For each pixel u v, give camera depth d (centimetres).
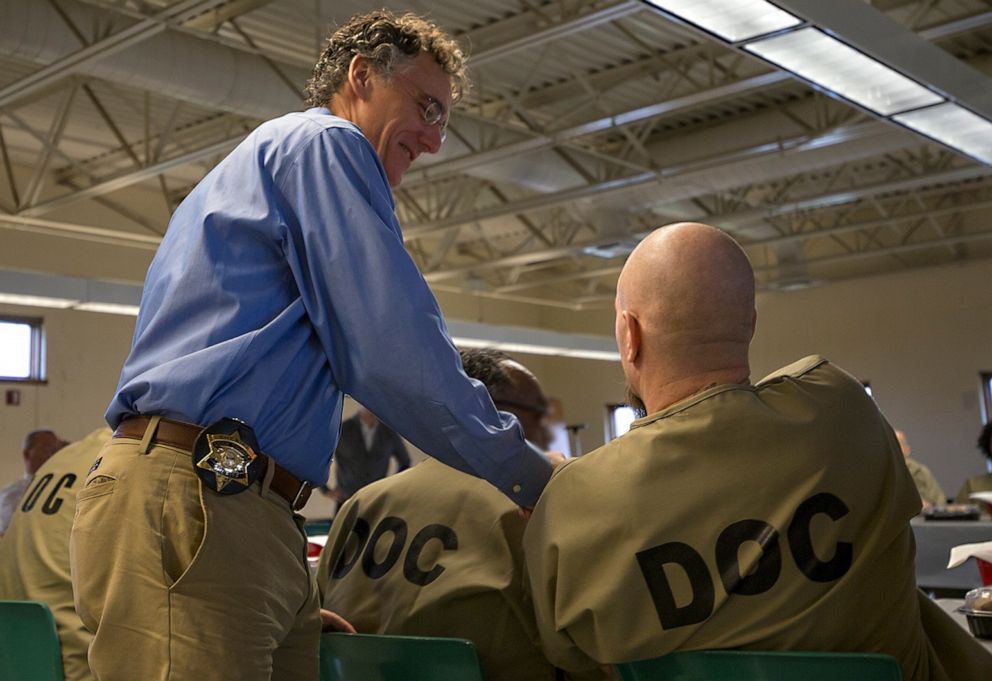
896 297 1462
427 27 171
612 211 1161
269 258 148
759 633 120
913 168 1192
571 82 912
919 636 128
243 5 669
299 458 148
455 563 167
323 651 167
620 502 125
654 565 122
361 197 149
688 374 133
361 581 176
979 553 183
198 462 136
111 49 615
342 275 144
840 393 131
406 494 179
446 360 145
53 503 229
